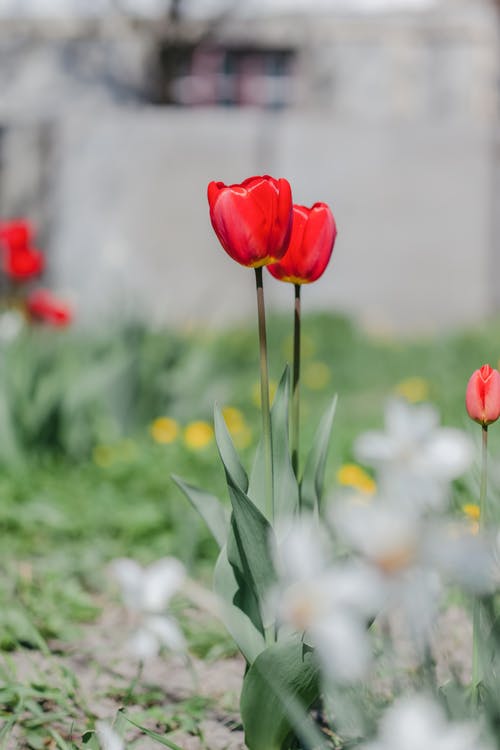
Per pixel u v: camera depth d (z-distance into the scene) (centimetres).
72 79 2881
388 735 161
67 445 766
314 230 280
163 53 2823
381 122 2181
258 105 2970
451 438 169
